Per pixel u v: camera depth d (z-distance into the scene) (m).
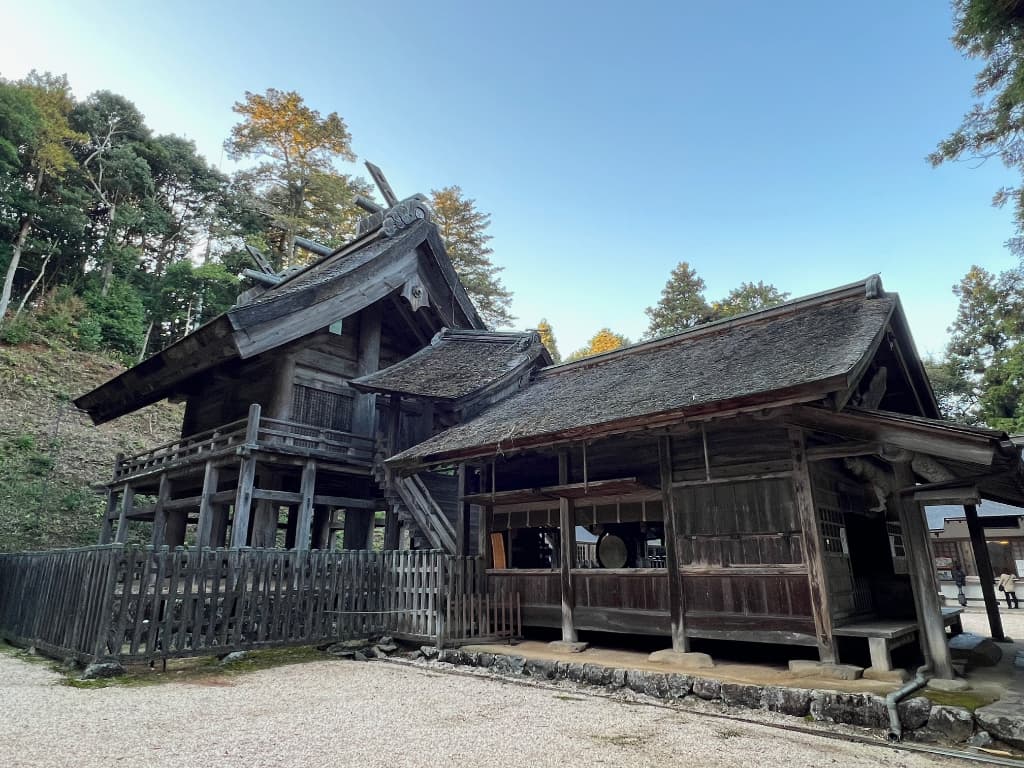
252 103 33.78
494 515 10.06
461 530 10.41
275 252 37.53
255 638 8.23
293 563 8.78
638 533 11.13
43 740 4.34
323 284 13.53
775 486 7.08
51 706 5.43
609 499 8.82
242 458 11.73
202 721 4.99
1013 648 8.88
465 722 5.10
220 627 7.92
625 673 6.64
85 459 21.34
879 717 5.04
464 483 10.57
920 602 6.00
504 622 9.19
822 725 5.20
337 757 4.06
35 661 7.92
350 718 5.18
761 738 4.78
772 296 46.16
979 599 21.30
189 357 13.05
